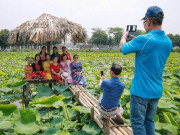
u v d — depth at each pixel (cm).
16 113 358
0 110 386
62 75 610
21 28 631
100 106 322
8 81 803
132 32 271
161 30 236
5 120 369
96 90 650
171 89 638
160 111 508
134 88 237
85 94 513
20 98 678
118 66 312
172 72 970
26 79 581
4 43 4638
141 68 233
